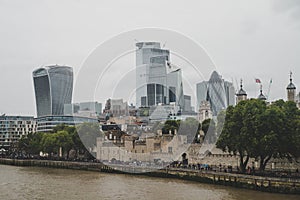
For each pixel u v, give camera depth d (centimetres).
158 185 11588
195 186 11206
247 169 11775
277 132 10581
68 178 14300
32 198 9600
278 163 12025
